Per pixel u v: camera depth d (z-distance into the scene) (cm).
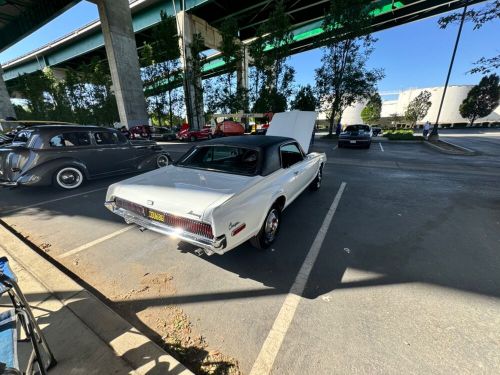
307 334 189
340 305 219
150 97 2795
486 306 215
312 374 159
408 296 229
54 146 551
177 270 273
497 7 441
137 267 279
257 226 270
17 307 136
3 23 2561
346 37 1839
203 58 2608
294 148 406
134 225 390
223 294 235
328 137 2088
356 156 1089
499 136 2261
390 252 304
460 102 4778
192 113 2680
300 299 227
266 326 198
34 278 248
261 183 281
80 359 163
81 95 3244
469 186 596
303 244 325
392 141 1770
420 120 4812
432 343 180
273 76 2417
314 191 558
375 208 454
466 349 175
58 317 199
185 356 174
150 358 164
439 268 270
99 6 1823
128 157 679
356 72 1905
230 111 2603
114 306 222
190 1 2417
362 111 5053
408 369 161
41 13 2205
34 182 532
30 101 3453
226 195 239
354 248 315
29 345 177
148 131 1992
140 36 3338
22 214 438
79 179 597
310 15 2964
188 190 258
